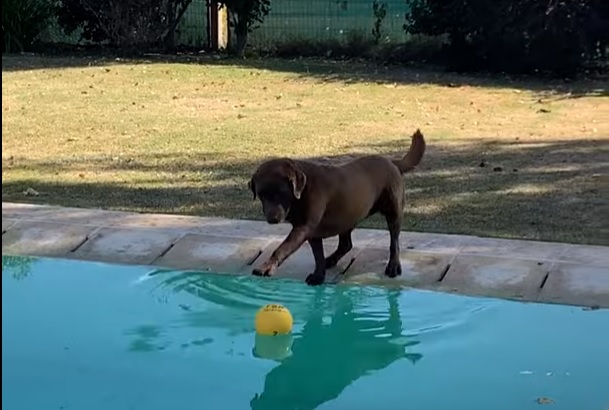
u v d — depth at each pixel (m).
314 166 5.04
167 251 5.87
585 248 5.62
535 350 4.57
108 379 4.33
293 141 9.62
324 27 17.52
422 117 11.16
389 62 16.61
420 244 5.80
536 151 9.02
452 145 9.37
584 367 4.36
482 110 11.73
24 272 5.70
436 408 4.00
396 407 4.03
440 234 6.00
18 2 17.94
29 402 4.08
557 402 4.01
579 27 14.45
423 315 5.00
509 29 14.77
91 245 6.00
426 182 7.63
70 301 5.28
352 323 4.93
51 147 9.35
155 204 6.98
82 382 4.30
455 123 10.76
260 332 4.82
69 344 4.71
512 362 4.45
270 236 5.98
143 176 7.98
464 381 4.26
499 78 14.72
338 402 4.08
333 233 5.22
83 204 6.96
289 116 11.23
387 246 5.83
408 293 5.28
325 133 10.09
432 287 5.33
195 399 4.12
